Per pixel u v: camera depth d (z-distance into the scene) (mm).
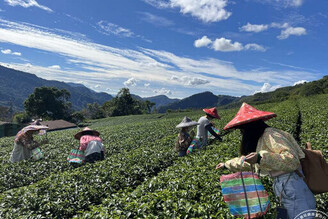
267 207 2803
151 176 7906
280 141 2588
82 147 8664
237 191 2938
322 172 2648
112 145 13094
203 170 5660
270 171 2844
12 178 8164
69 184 6227
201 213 3578
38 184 6488
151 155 9016
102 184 6402
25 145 9547
